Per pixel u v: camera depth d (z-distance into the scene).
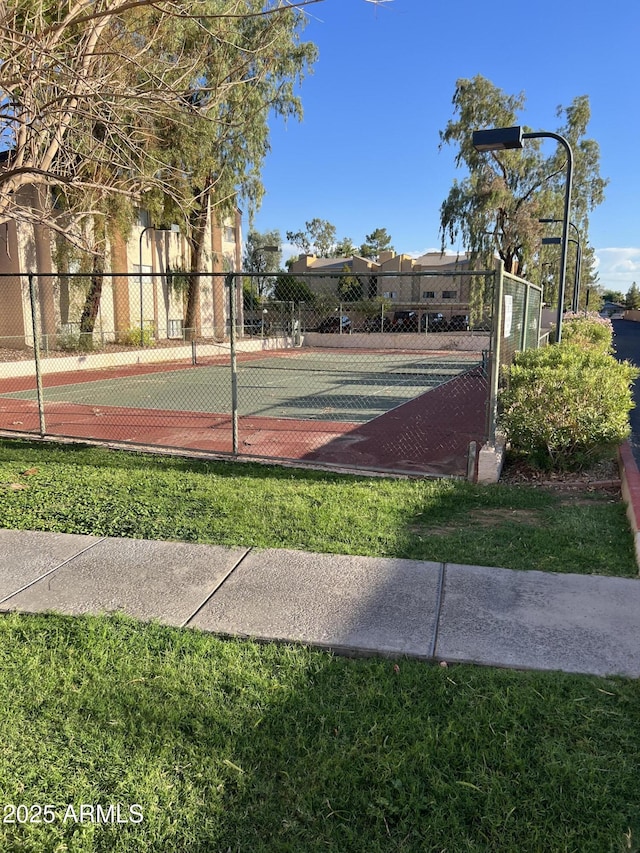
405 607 3.86
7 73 5.46
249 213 28.41
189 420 11.88
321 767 2.52
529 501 6.08
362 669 3.22
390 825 2.26
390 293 57.31
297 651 3.37
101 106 5.71
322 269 74.44
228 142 24.50
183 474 7.14
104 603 3.96
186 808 2.33
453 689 3.03
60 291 26.14
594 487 6.80
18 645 3.47
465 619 3.70
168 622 3.70
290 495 6.23
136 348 26.81
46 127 5.93
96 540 5.07
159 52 6.85
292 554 4.74
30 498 6.13
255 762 2.56
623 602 3.91
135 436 10.18
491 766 2.53
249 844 2.17
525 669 3.18
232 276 7.50
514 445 7.73
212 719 2.82
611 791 2.40
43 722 2.82
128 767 2.54
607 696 2.95
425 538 5.05
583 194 38.97
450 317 39.22
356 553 4.76
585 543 4.93
